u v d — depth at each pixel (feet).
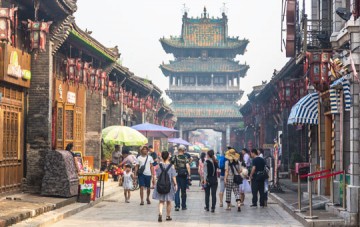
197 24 291.99
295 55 63.00
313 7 69.56
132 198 73.77
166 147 206.80
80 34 72.59
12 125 58.70
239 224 48.62
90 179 63.62
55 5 59.77
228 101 286.66
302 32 62.39
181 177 60.29
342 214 49.52
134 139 97.19
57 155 58.75
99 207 61.62
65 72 73.05
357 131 49.83
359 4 49.44
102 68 96.89
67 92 79.25
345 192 51.67
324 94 63.16
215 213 57.41
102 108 104.94
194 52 292.61
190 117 279.49
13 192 58.85
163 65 283.38
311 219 48.32
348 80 50.62
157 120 195.52
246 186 65.92
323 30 62.28
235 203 69.10
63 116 76.13
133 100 129.18
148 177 65.31
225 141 287.48
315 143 70.85
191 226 46.91
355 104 50.03
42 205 50.85
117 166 98.53
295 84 90.17
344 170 52.42
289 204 62.08
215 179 58.80
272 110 129.70
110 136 96.99
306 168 92.53
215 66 285.02
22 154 61.57
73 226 45.70
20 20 59.98
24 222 43.39
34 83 62.64
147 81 156.25
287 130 122.83
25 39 57.67
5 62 53.57
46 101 62.49
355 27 49.11
